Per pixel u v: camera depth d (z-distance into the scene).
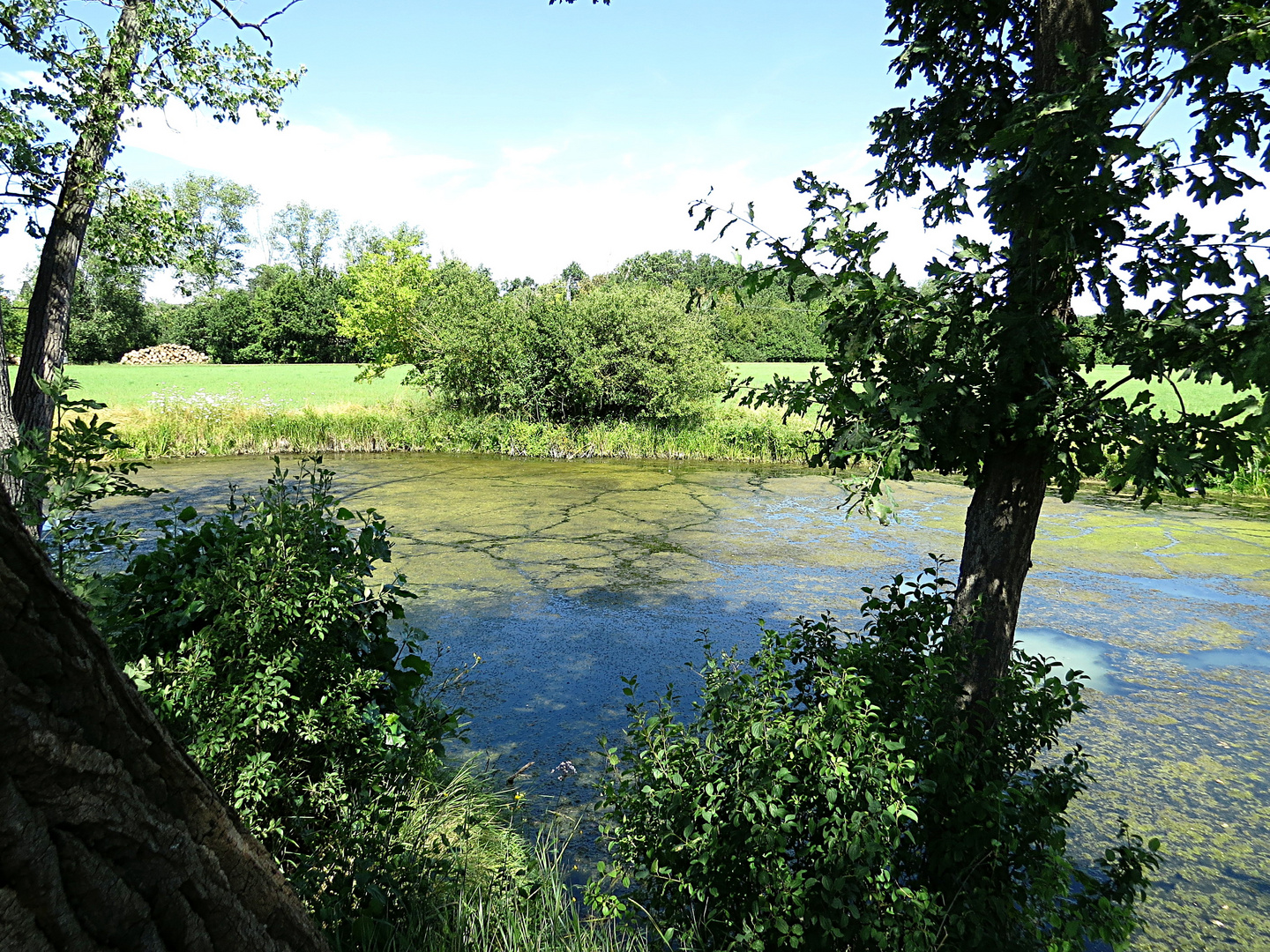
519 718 4.98
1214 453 2.08
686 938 2.38
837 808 2.22
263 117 8.09
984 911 2.23
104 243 7.62
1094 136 1.95
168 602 2.99
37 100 6.81
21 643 0.73
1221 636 6.77
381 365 29.48
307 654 2.94
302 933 1.11
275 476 3.44
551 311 20.72
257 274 79.25
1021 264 2.44
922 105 3.21
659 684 5.53
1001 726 2.62
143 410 19.69
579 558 9.02
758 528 10.79
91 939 0.80
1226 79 2.27
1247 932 3.24
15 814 0.72
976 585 2.93
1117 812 4.11
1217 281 2.13
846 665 2.58
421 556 8.98
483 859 3.23
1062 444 2.48
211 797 0.99
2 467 2.56
